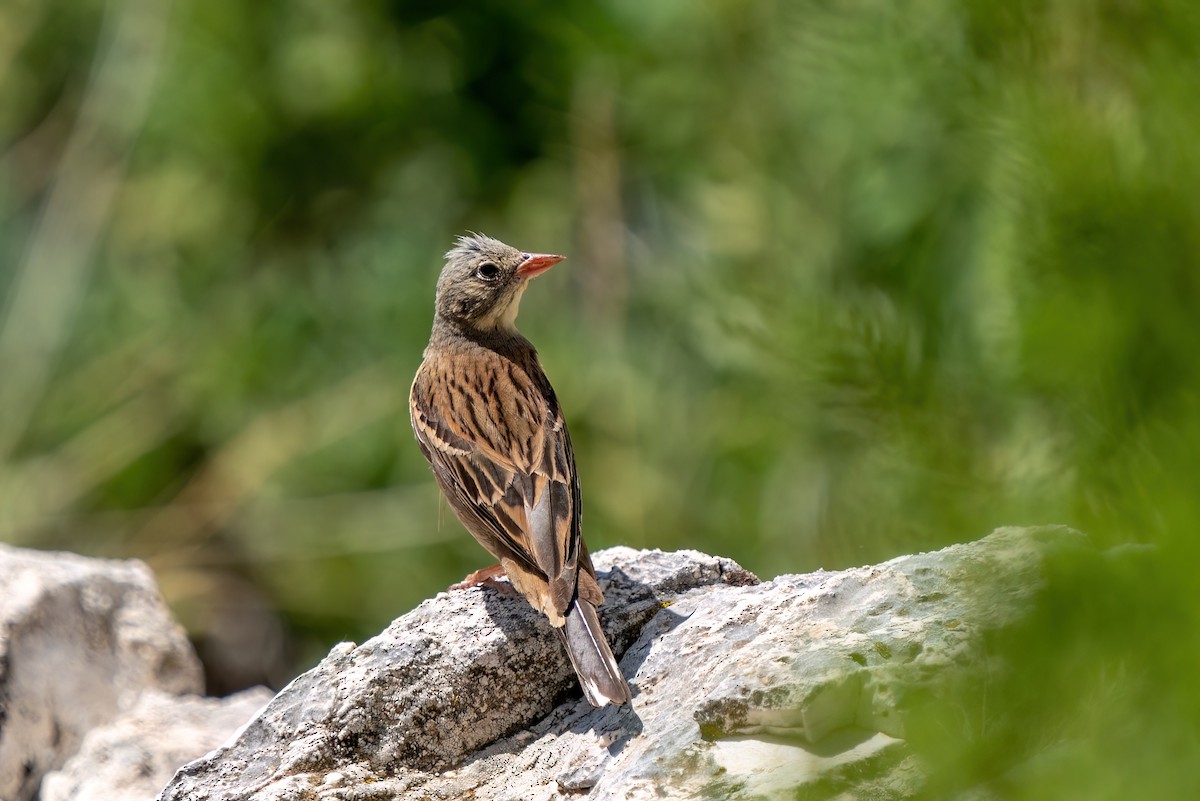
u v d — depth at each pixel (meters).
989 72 4.82
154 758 10.32
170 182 18.91
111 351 18.59
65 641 11.51
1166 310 3.63
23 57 19.97
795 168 11.70
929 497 5.75
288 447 17.45
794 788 5.67
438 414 9.61
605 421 15.41
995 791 4.59
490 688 7.50
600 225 16.42
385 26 18.12
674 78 14.08
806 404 6.96
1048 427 5.06
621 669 7.41
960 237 9.49
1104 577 3.31
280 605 17.34
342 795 7.02
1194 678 3.21
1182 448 3.43
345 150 18.38
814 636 6.43
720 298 10.64
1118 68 4.27
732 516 13.84
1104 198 3.86
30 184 19.97
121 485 17.92
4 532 17.42
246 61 18.61
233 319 18.38
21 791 10.93
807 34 8.62
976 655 5.68
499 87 17.59
